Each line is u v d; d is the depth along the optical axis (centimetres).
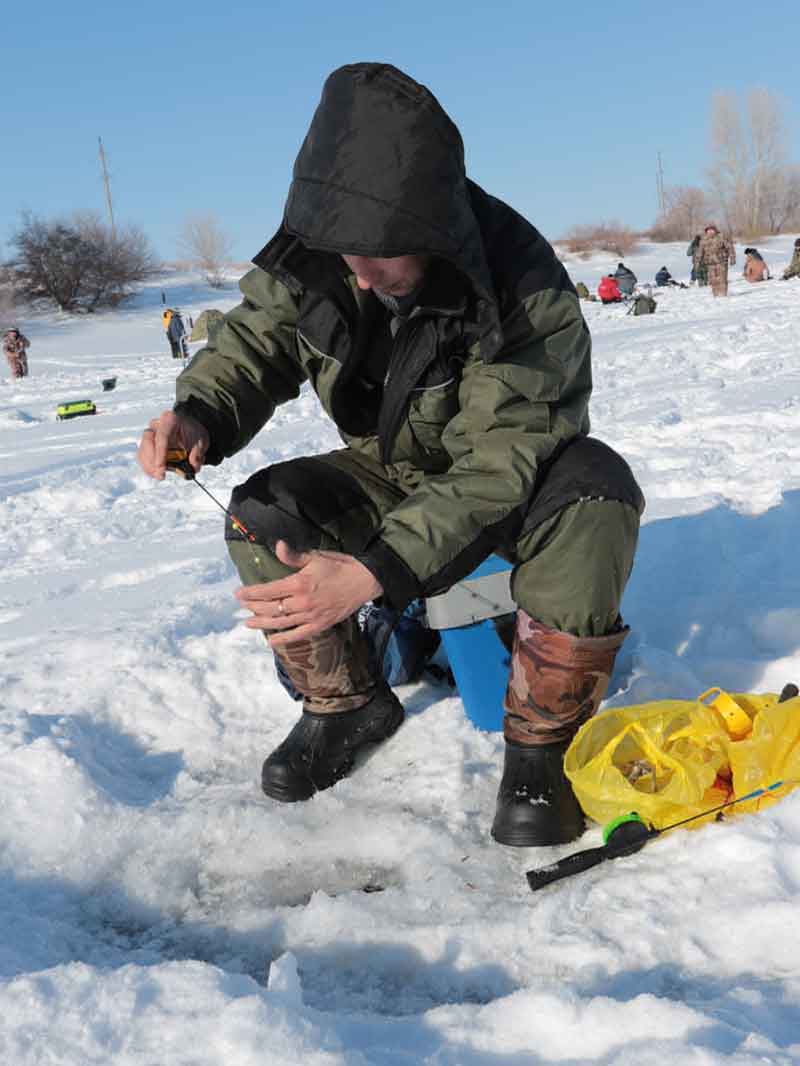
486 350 208
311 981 189
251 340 252
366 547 197
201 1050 154
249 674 310
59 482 775
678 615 323
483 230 215
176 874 228
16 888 226
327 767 255
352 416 250
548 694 223
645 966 175
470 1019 162
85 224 5309
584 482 212
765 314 1451
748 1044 143
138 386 1747
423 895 205
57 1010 163
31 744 265
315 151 199
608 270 5191
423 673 306
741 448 545
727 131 7481
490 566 264
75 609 405
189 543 523
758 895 183
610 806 211
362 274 207
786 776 208
